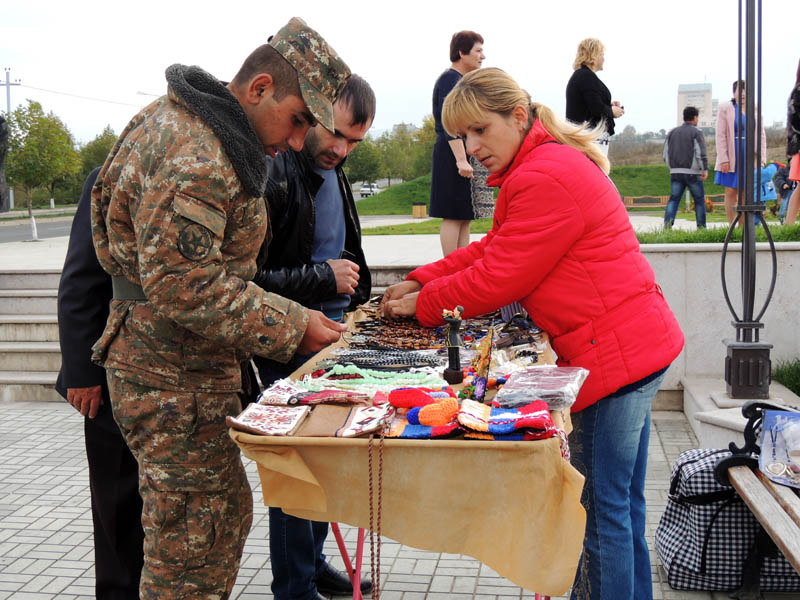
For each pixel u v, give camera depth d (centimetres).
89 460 306
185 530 242
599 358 265
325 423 215
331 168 327
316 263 349
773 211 1432
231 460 247
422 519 209
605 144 795
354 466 210
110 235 229
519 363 274
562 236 260
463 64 629
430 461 205
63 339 291
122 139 234
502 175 284
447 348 288
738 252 607
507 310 362
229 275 233
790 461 307
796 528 264
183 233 209
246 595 372
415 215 2756
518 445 196
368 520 213
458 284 282
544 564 200
